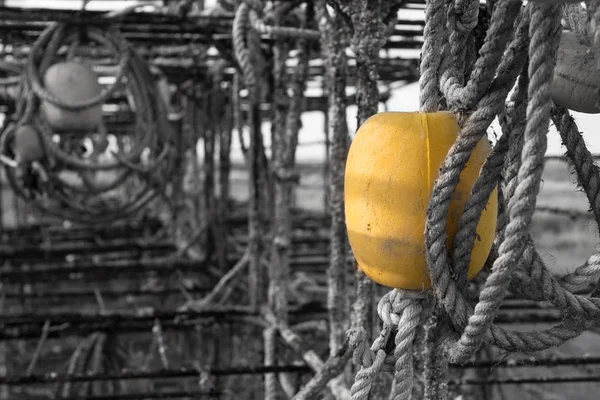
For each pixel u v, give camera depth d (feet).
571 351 22.56
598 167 4.42
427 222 4.11
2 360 22.79
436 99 4.52
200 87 22.80
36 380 10.42
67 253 22.67
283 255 13.65
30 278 20.08
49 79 15.80
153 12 14.29
